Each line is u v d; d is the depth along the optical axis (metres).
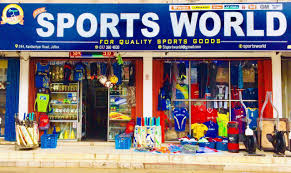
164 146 6.59
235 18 5.62
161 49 5.66
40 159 5.77
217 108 7.23
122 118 7.29
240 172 5.35
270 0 6.29
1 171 5.33
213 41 5.62
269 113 6.82
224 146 6.20
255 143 5.70
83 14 5.72
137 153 5.80
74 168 5.57
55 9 5.74
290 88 7.09
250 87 7.20
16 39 5.73
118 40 5.70
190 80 7.28
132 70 7.16
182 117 7.21
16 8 5.75
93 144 7.00
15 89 7.05
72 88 7.36
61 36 5.71
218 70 7.30
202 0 6.66
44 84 7.12
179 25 5.66
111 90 7.35
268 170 5.39
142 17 5.70
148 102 6.98
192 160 5.64
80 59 7.12
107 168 5.58
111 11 5.72
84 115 7.99
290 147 5.79
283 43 5.58
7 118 6.99
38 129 6.80
